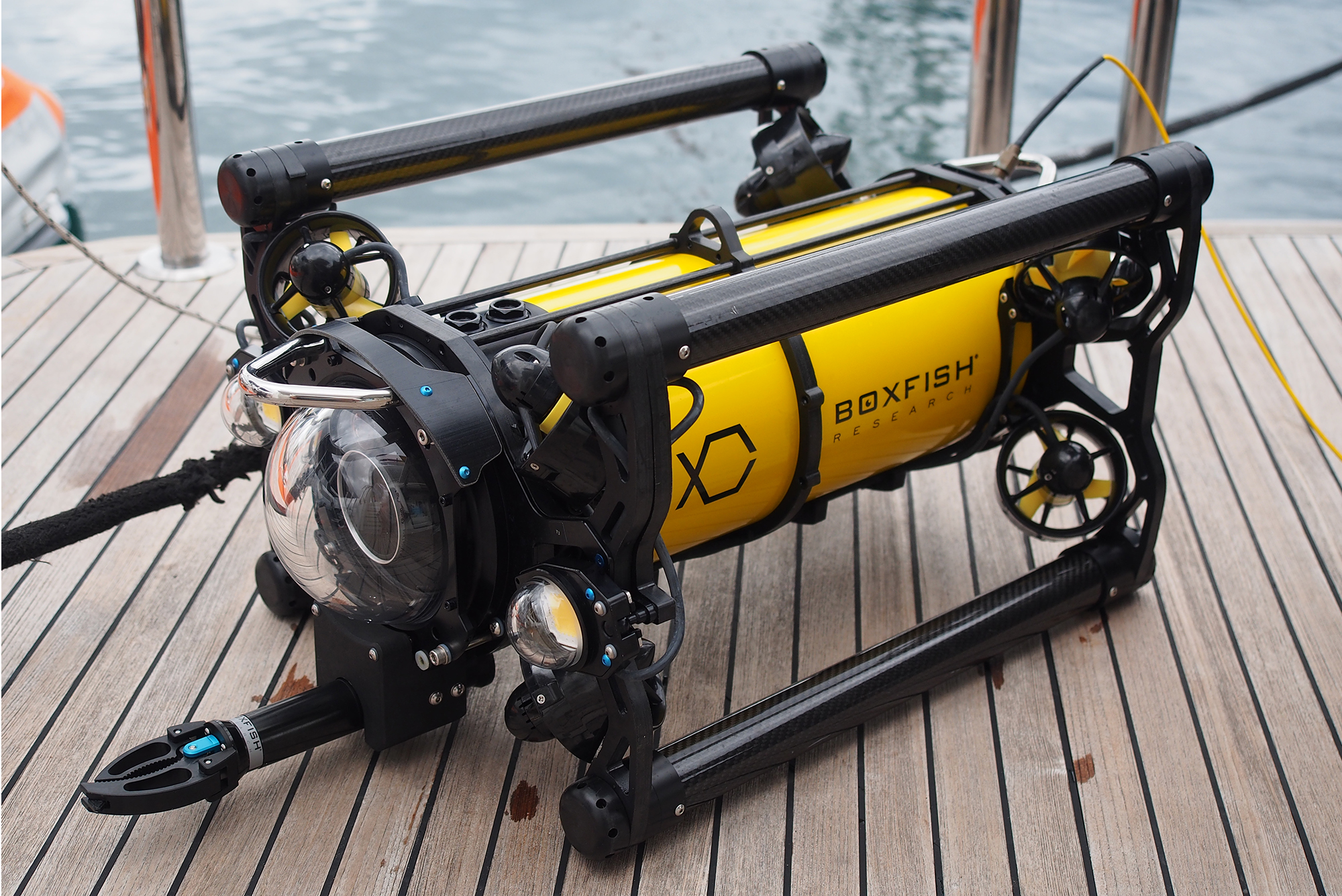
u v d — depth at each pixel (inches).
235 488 104.0
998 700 81.4
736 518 77.6
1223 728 79.1
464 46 262.5
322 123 229.0
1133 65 143.2
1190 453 109.4
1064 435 109.8
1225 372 121.7
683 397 69.9
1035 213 70.6
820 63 95.1
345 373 64.6
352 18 277.0
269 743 69.5
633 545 59.8
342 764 75.5
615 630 59.6
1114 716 80.0
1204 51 251.0
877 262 64.2
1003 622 81.3
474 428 60.0
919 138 224.2
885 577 94.4
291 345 65.2
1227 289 135.0
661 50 259.3
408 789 73.7
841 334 77.0
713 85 90.7
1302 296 135.4
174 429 113.3
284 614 88.7
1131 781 74.8
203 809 71.9
